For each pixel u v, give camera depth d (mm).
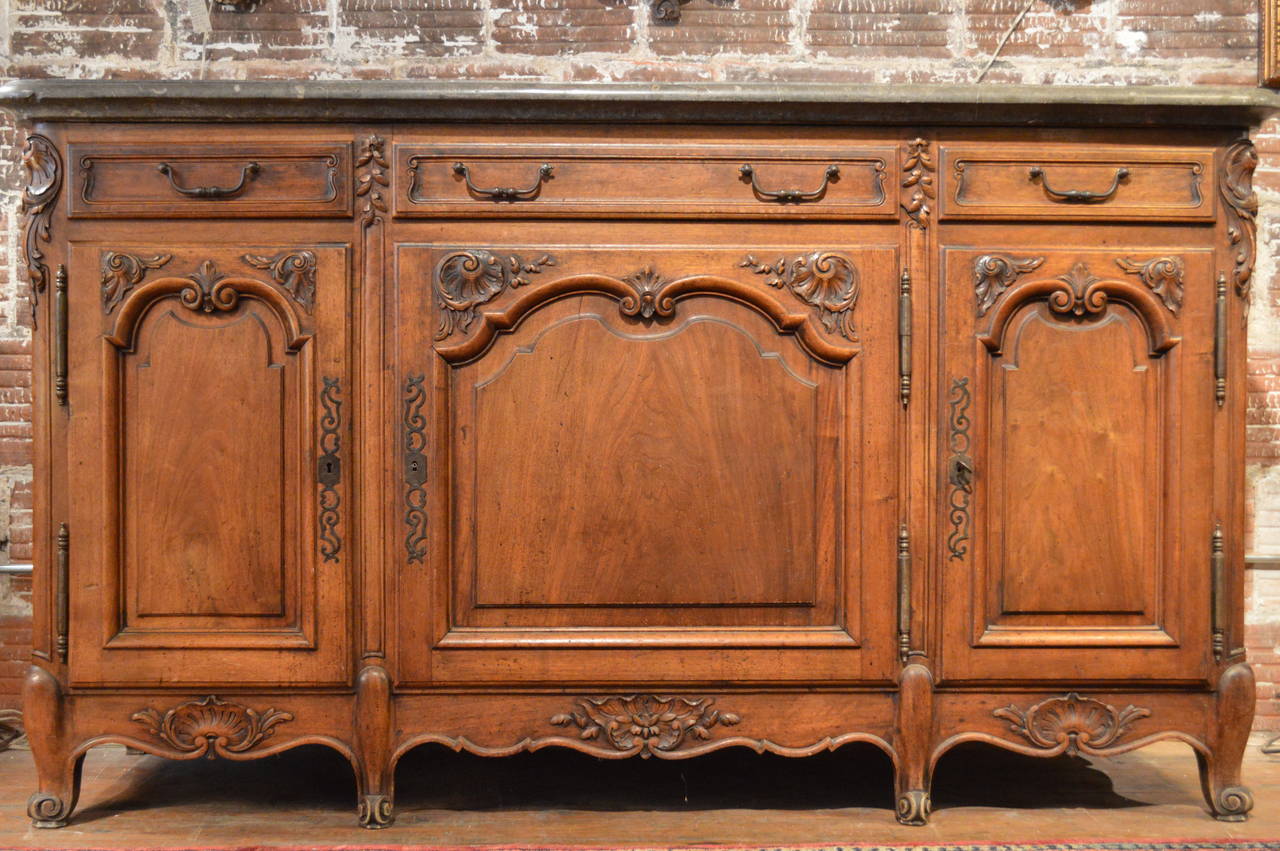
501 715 2035
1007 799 2203
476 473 2021
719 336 2025
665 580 2029
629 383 2023
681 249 2021
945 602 2029
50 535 2002
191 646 2004
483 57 2740
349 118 2002
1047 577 2037
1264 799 2213
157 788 2256
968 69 2760
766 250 2027
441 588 2014
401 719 2027
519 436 2023
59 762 2014
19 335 2684
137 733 2020
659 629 2035
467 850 1916
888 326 2025
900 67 2752
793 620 2045
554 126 2023
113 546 1999
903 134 2029
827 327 2027
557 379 2023
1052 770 2396
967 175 2029
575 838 1981
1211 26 2756
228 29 2715
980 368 2023
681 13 2748
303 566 2012
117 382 2002
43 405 2002
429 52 2734
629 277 2018
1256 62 2744
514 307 2012
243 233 2006
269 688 2016
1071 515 2037
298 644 2008
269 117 1996
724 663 2027
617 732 2031
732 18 2748
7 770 2436
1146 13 2762
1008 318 2037
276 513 2012
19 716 2629
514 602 2027
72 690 2010
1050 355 2037
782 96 1971
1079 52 2768
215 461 2008
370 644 2016
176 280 1995
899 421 2027
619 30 2742
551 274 2016
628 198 2021
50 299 1995
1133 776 2355
